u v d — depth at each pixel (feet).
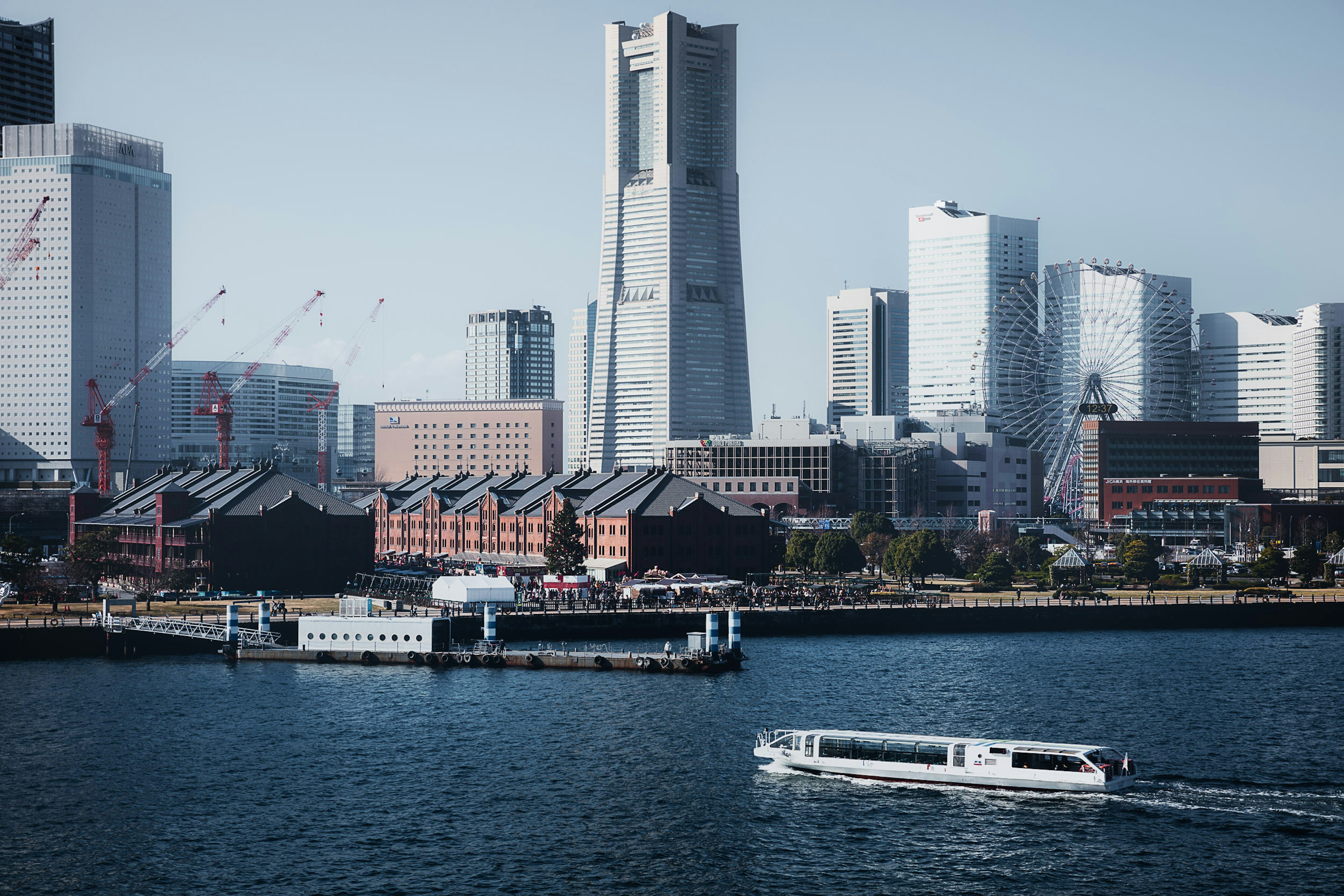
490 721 502.38
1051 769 406.62
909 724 495.41
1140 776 421.59
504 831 374.22
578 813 389.19
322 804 398.83
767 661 640.58
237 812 391.65
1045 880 336.49
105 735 481.05
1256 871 340.39
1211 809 388.16
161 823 382.01
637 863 349.41
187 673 607.37
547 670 616.39
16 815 389.60
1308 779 417.69
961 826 375.66
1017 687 570.05
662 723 498.28
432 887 334.03
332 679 592.19
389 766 438.40
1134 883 333.83
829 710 521.65
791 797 404.36
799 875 341.21
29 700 542.98
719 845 362.53
